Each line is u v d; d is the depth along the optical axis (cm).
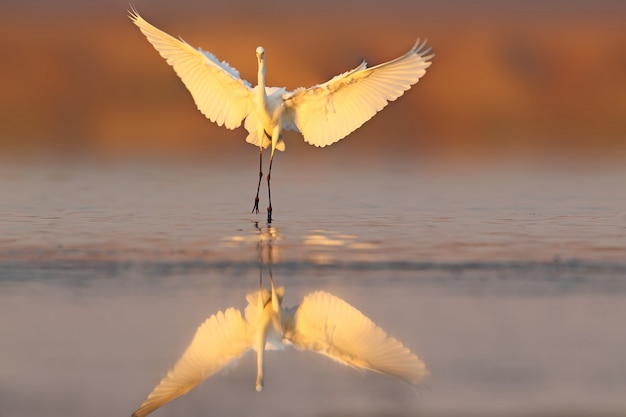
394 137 3559
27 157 2970
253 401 968
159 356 1070
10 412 927
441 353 1070
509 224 1809
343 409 945
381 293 1301
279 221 1848
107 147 3238
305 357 1098
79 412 928
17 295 1283
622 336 1119
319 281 1360
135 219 1858
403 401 955
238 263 1462
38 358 1059
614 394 962
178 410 945
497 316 1196
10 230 1711
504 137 3569
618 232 1717
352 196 2227
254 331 1165
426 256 1504
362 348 1113
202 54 1680
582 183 2448
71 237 1647
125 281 1356
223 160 2986
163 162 2919
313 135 1744
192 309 1232
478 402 948
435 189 2350
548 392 962
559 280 1359
